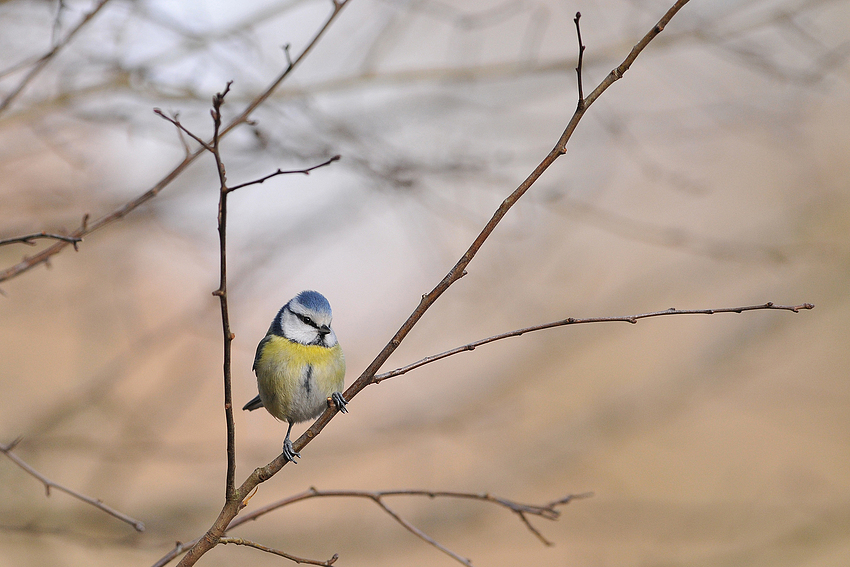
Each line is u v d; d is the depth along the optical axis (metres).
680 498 14.21
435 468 14.33
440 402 14.07
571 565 13.62
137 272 11.62
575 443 14.30
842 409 15.38
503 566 14.13
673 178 14.38
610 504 13.25
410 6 10.23
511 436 14.40
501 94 11.30
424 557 14.44
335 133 9.35
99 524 10.64
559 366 16.20
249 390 12.48
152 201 9.91
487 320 14.55
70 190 9.70
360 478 14.87
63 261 11.16
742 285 15.62
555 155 4.87
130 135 8.92
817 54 9.77
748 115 11.20
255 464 12.82
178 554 5.48
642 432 15.46
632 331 17.89
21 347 14.00
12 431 10.42
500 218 4.93
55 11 7.93
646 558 12.52
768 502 13.20
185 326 10.98
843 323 15.99
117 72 9.18
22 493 10.18
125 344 12.54
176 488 12.69
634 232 16.27
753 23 9.88
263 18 9.73
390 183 9.24
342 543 12.43
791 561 13.55
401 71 10.69
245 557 11.92
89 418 11.02
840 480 14.13
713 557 12.33
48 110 8.84
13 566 10.18
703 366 14.95
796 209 14.76
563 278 13.57
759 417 16.14
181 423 14.15
